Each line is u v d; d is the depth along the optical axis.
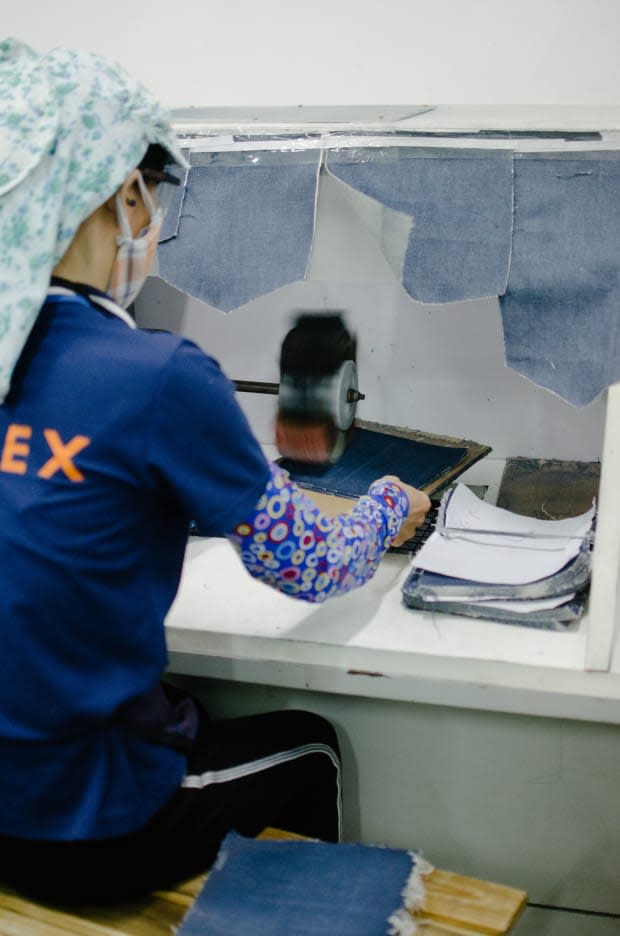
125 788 1.12
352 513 1.29
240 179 1.41
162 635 1.12
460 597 1.45
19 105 0.99
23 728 1.07
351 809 1.53
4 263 1.00
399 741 1.46
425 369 2.03
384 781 1.49
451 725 1.42
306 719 1.35
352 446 1.88
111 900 1.17
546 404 1.99
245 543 1.13
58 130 0.99
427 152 1.31
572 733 1.37
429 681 1.36
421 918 1.11
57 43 1.95
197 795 1.19
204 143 1.42
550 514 1.71
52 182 0.99
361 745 1.48
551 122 1.30
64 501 1.02
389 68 1.81
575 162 1.25
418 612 1.48
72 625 1.05
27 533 1.02
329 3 1.78
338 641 1.40
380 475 1.76
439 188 1.31
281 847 1.20
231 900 1.13
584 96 1.75
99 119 1.01
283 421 1.87
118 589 1.06
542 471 1.91
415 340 2.01
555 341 1.27
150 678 1.12
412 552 1.67
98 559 1.04
